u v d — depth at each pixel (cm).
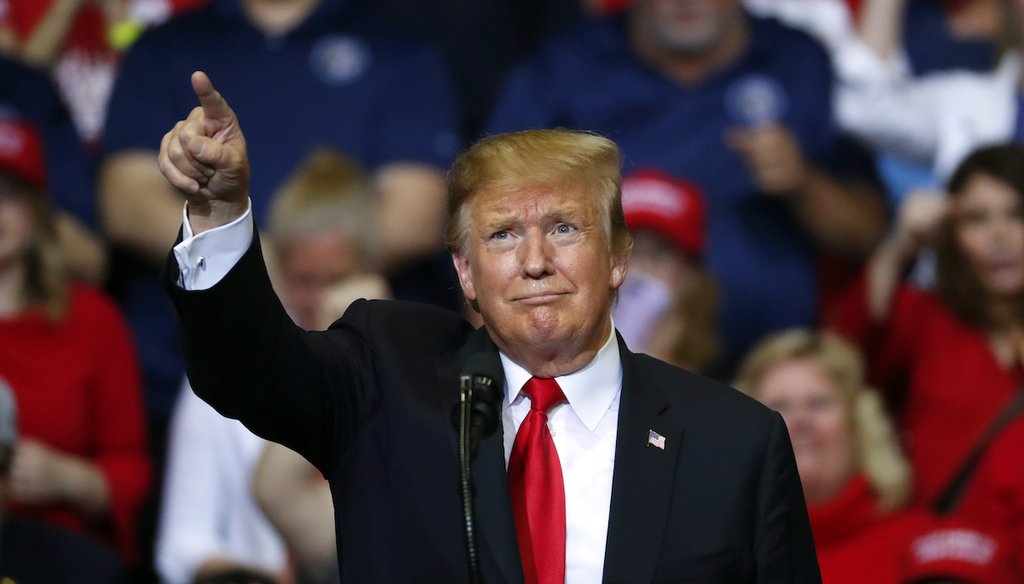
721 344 2100
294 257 1975
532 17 2602
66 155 2309
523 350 902
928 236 2073
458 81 2522
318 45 2328
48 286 1936
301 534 1698
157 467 2141
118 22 2528
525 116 2369
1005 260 2014
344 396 894
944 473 1973
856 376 1827
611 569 864
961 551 1597
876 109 2352
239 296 841
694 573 873
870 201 2322
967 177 2048
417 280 2250
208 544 1830
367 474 887
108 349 1962
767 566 894
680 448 901
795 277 2259
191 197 838
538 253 880
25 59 2356
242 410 866
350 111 2298
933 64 2619
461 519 867
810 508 1739
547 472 890
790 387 1806
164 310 2241
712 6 2319
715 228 2267
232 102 2297
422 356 927
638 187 2070
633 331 1995
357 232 1983
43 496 1820
